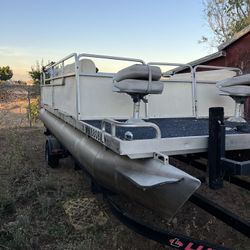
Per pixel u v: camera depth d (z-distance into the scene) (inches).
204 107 184.7
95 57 148.4
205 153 109.7
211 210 103.8
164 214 88.0
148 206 93.1
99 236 127.6
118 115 157.6
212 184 100.5
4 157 236.5
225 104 189.5
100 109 154.2
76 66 143.8
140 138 101.7
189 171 147.2
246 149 112.5
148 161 94.0
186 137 102.1
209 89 185.3
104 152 112.7
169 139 98.8
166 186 84.0
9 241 121.5
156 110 173.6
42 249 119.5
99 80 153.0
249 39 281.1
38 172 209.6
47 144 220.5
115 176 102.9
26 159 245.3
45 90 257.0
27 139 340.8
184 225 140.0
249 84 155.3
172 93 176.2
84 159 128.0
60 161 239.3
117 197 125.1
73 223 135.5
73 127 159.8
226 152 119.6
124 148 92.3
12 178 190.9
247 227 90.5
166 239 93.0
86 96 151.3
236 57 296.8
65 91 171.5
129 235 128.3
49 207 151.6
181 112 179.2
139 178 89.0
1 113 531.8
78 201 152.9
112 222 136.3
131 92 125.5
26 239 122.2
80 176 198.5
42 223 137.7
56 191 172.4
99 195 154.1
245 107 268.1
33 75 634.8
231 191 172.9
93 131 117.4
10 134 352.2
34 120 476.7
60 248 117.8
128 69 122.7
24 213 142.8
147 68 122.8
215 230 138.5
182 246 90.6
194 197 111.3
